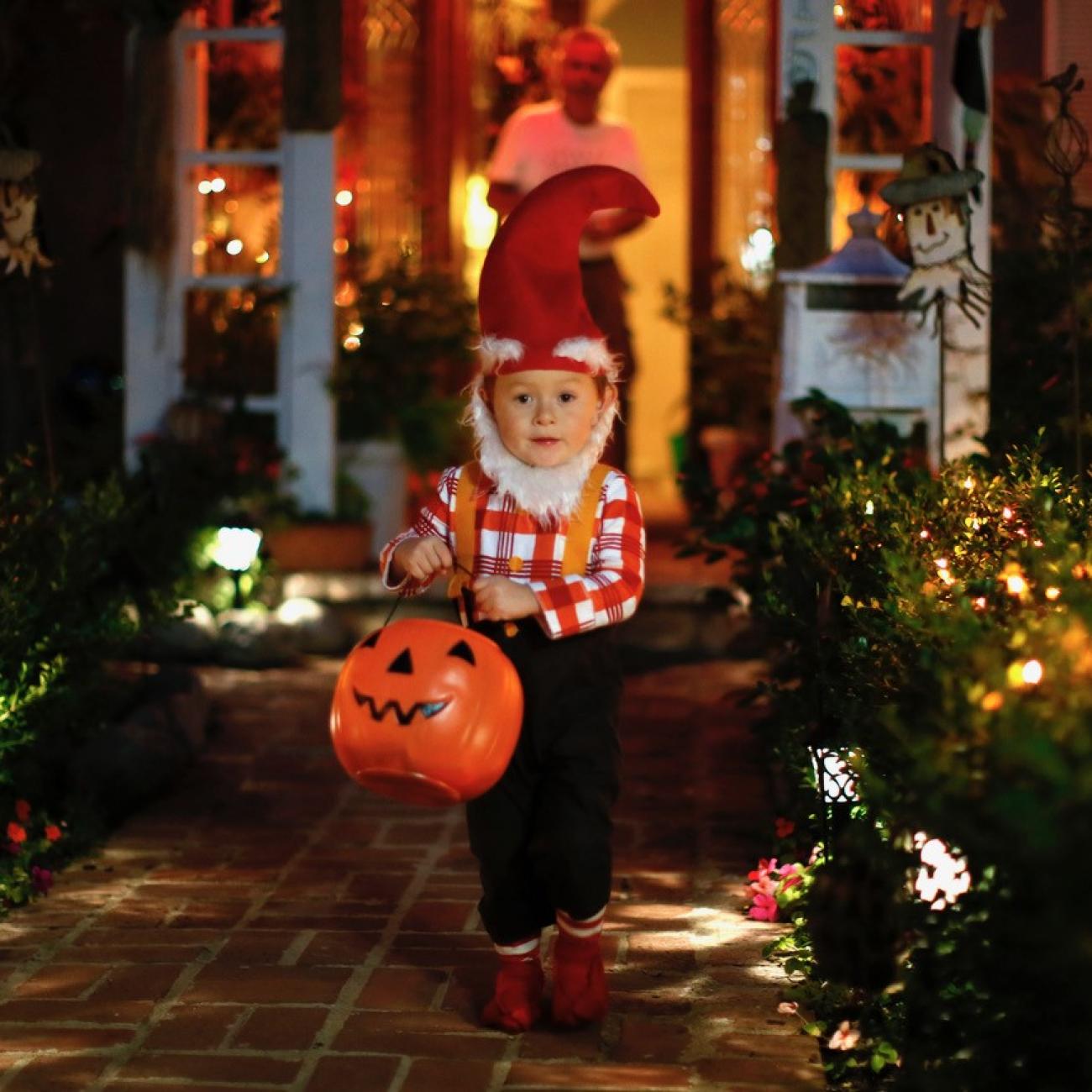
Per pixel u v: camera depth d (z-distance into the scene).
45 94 9.35
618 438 7.61
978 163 6.85
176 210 8.04
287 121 8.09
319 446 8.29
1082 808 2.13
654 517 11.23
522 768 3.44
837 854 3.30
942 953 2.93
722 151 11.11
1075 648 2.58
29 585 4.47
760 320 10.20
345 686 3.29
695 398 10.84
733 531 5.50
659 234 13.09
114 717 5.67
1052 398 5.77
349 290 9.45
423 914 4.24
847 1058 3.24
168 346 8.10
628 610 3.39
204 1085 3.17
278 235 8.21
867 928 3.07
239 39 8.09
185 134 8.11
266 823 5.11
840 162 7.15
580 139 7.75
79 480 8.22
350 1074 3.22
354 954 3.93
